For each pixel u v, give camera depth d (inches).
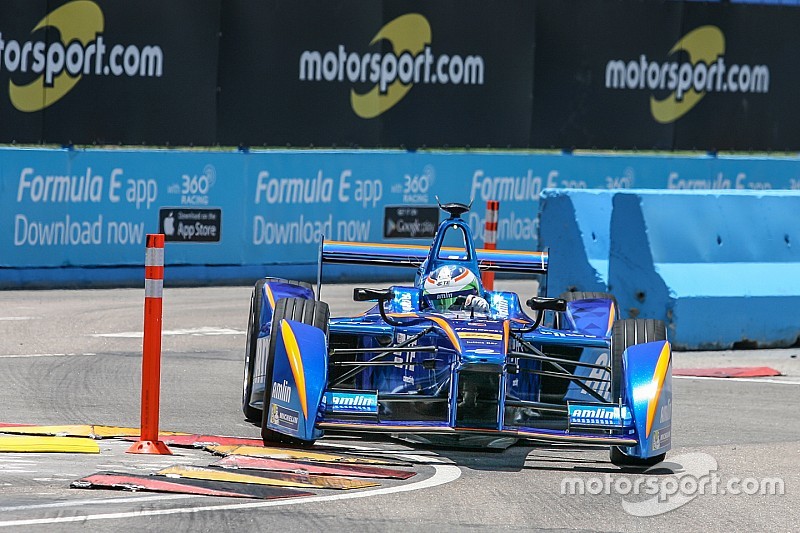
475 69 2967.5
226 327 2117.4
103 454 1188.5
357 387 1403.8
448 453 1256.2
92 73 2566.4
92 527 910.4
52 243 2509.8
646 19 3147.1
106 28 2571.4
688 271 2111.2
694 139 3245.6
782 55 3331.7
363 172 2815.0
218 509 977.5
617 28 3115.2
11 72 2487.7
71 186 2518.5
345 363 1225.4
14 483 1043.3
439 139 2942.9
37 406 1437.0
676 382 1808.6
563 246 2276.1
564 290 2269.9
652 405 1173.7
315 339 1192.8
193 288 2618.1
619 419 1176.2
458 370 1130.0
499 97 2997.0
